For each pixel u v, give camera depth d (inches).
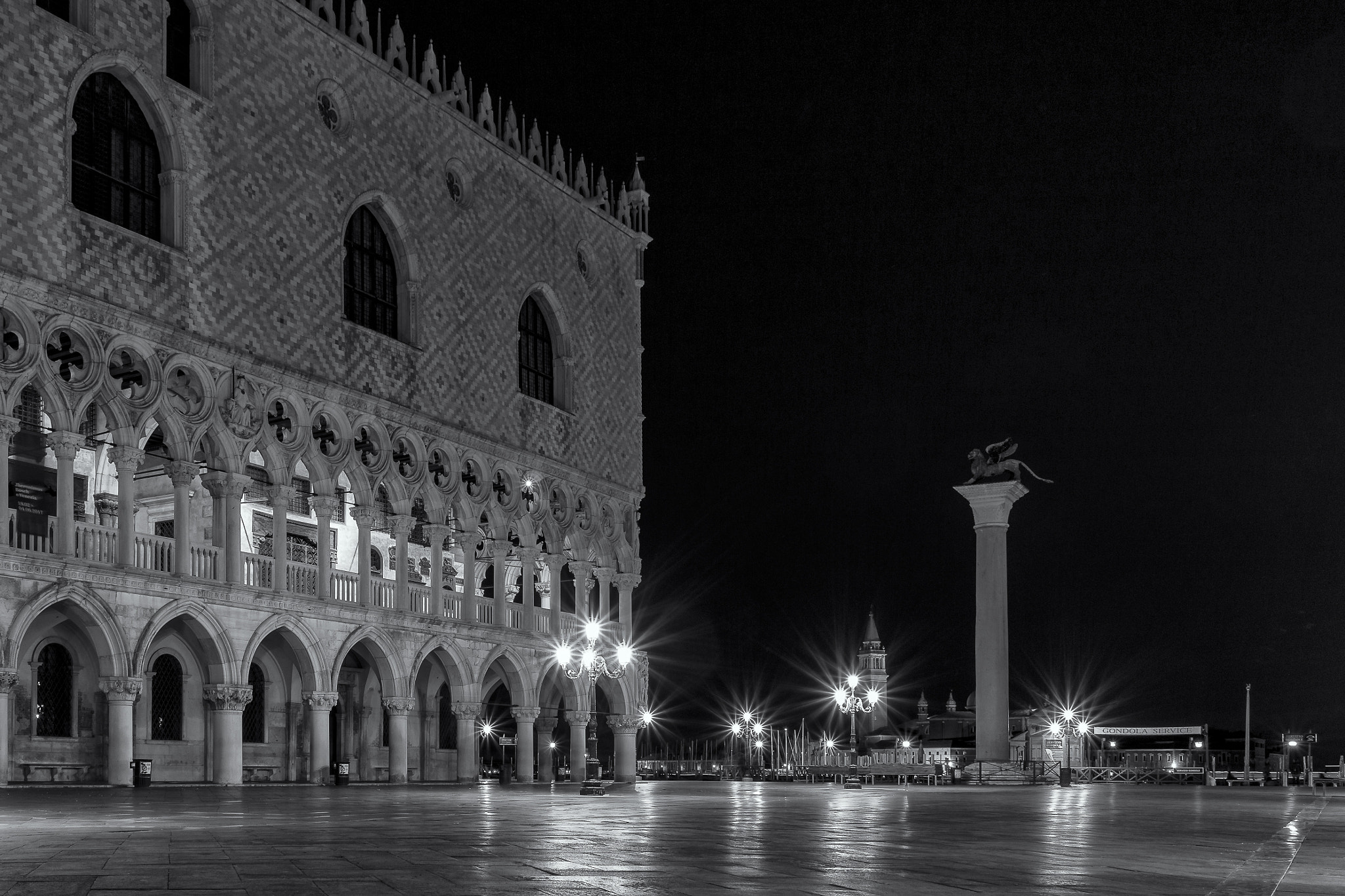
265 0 2053.4
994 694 2770.7
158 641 1911.9
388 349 2261.3
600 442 2908.5
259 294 1990.7
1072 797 1834.4
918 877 572.7
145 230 1843.0
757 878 554.6
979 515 2824.8
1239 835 914.1
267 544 2381.9
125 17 1798.7
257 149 2012.8
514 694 2591.0
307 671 2071.9
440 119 2460.6
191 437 1857.8
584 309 2903.5
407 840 753.0
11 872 551.5
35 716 1734.7
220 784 1872.5
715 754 5561.0
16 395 1611.7
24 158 1636.3
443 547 2399.1
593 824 951.0
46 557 1620.3
